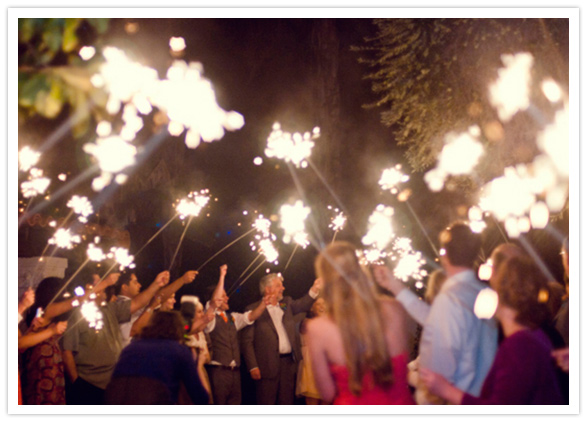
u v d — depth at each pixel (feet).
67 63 5.33
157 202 42.52
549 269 24.25
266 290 25.26
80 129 5.12
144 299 18.58
